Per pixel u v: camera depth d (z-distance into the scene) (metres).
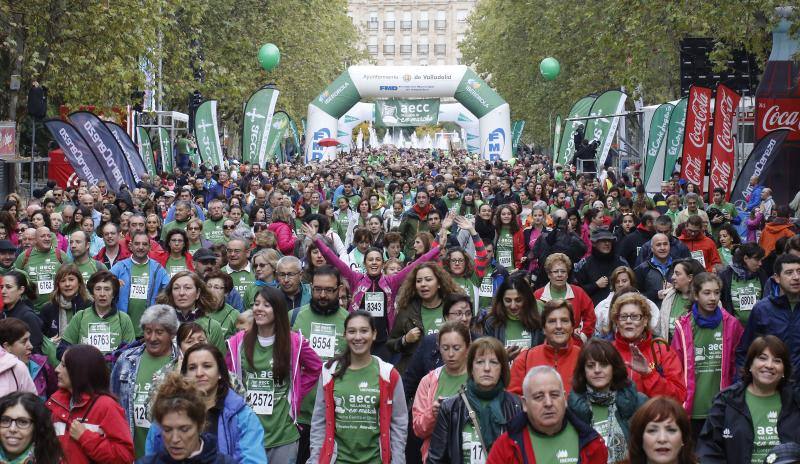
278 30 51.59
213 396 6.93
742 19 28.59
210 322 9.34
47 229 13.52
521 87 64.06
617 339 8.39
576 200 26.55
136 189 23.59
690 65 30.66
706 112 25.25
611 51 37.75
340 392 7.85
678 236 15.27
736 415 7.41
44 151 45.31
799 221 19.50
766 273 12.59
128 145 25.67
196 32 42.16
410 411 8.87
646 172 30.34
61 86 30.81
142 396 8.17
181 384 6.02
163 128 38.03
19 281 9.78
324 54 64.94
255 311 8.38
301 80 55.56
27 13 28.77
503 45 66.12
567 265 10.57
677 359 8.35
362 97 51.62
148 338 8.20
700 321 9.46
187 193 19.73
